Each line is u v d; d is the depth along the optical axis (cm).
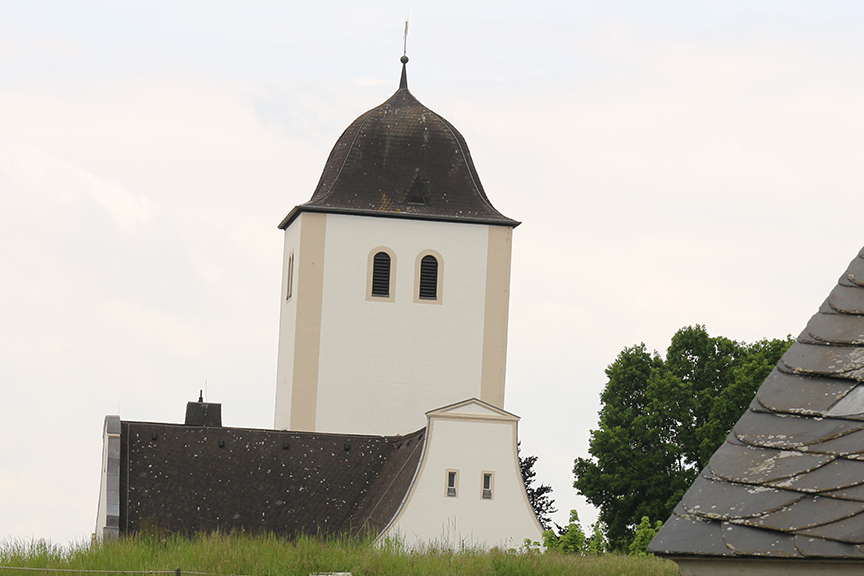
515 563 3559
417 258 6850
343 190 6950
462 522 5541
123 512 5772
